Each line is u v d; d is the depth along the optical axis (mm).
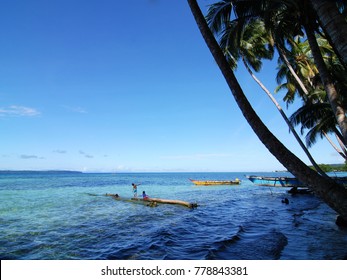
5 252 9352
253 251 9094
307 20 7305
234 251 9141
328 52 17750
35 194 33094
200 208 21156
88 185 55188
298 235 11500
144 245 10156
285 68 21672
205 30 5480
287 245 9812
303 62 20984
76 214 17875
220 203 24938
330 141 21969
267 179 36594
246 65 18531
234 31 10055
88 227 13680
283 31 11508
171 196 32250
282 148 4676
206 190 42719
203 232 12617
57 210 19672
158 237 11359
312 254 8641
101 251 9430
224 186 53406
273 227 13555
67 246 10117
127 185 56188
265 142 4801
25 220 15703
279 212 19250
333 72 11586
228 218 16703
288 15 10617
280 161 4664
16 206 21859
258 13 9258
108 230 12953
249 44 18766
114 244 10352
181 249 9602
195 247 9836
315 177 4344
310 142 17359
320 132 17156
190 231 12836
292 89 22312
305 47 21625
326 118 13938
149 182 72250
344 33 4348
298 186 33906
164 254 8977
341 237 11008
